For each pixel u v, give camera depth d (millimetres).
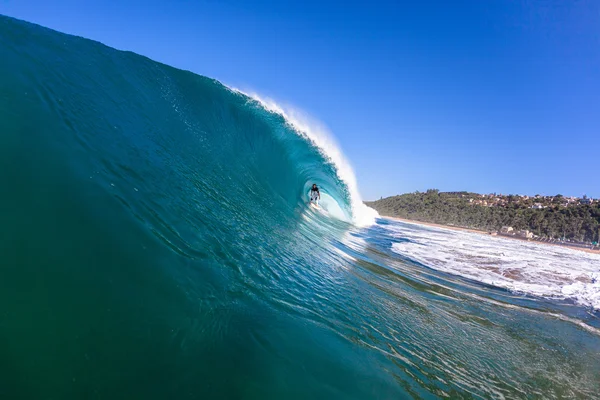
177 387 2422
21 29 5922
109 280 2873
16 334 2141
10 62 4801
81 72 6242
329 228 14695
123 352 2436
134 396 2217
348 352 3883
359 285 6898
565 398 4371
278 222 9242
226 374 2736
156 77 9211
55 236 2916
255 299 4125
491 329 6391
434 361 4488
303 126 17109
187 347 2791
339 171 20312
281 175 14438
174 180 5691
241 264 4809
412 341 4910
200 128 9438
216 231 5238
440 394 3719
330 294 5594
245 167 10844
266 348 3281
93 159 4281
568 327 7469
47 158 3658
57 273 2645
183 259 3820
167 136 7281
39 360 2092
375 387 3422
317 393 3012
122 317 2662
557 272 15656
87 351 2297
